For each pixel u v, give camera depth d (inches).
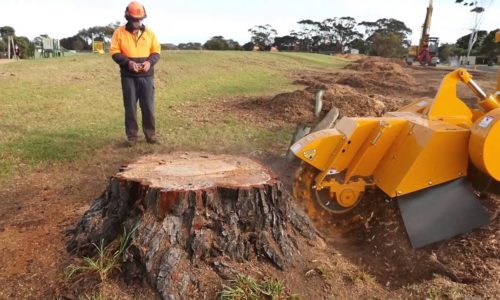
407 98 553.3
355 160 160.1
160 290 112.7
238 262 123.8
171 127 330.0
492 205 179.3
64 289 117.2
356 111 399.2
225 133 314.5
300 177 165.8
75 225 149.6
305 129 228.8
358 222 167.8
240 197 125.1
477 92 166.6
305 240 141.5
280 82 689.6
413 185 148.9
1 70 611.5
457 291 127.0
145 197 123.1
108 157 249.1
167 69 717.9
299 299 117.4
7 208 176.6
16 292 117.3
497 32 214.2
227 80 670.5
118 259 120.3
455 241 157.4
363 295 125.5
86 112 373.4
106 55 957.2
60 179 213.9
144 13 251.0
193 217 121.3
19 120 331.0
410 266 148.6
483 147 141.6
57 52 1488.7
